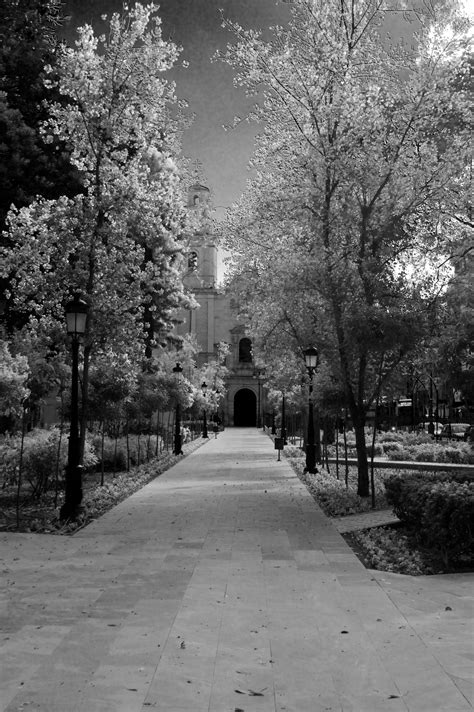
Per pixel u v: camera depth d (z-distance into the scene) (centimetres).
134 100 1694
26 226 1672
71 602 684
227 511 1359
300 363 2422
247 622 621
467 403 1427
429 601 698
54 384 1938
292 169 1764
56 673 493
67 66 1667
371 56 1645
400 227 1553
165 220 2233
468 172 1633
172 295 3384
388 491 1127
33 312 2220
